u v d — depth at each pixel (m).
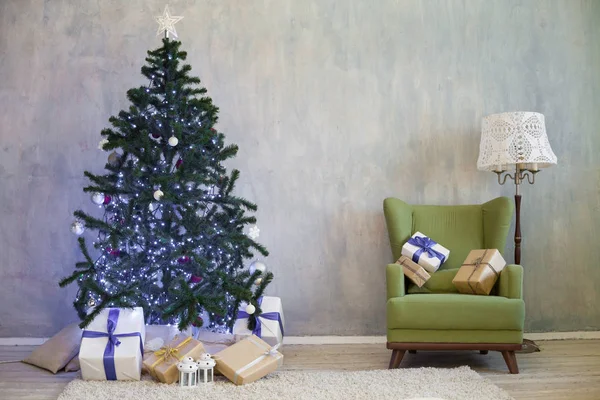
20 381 3.33
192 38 4.37
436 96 4.39
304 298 4.32
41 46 4.34
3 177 4.30
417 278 3.70
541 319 4.33
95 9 4.36
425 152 4.38
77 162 4.32
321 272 4.33
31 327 4.27
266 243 4.33
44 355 3.62
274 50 4.38
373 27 4.41
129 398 2.86
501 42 4.43
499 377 3.30
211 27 4.38
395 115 4.39
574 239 4.37
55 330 4.28
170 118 3.52
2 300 4.27
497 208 3.93
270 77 4.38
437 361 3.69
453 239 3.99
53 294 4.29
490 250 3.62
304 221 4.34
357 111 4.38
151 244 3.55
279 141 4.36
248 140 4.36
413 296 3.39
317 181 4.36
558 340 4.26
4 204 4.30
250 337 3.33
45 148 4.32
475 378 3.14
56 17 4.35
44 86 4.33
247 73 4.37
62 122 4.33
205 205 3.69
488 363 3.62
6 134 4.32
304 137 4.36
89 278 3.32
